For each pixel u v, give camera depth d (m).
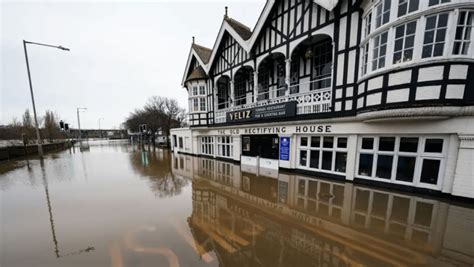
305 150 9.24
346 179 7.84
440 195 5.92
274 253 3.56
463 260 3.28
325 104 8.26
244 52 11.88
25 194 6.97
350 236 4.06
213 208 5.65
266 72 12.14
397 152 6.63
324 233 4.20
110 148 28.94
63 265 3.25
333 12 7.75
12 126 29.56
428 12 5.16
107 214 5.27
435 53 5.28
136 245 3.83
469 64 5.12
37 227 4.56
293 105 9.04
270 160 10.66
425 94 5.41
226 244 3.86
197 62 16.97
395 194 6.31
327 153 8.51
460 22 5.08
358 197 6.18
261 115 10.59
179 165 12.73
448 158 5.70
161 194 6.96
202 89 15.70
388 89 5.96
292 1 9.13
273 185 7.72
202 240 4.00
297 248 3.70
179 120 33.75
